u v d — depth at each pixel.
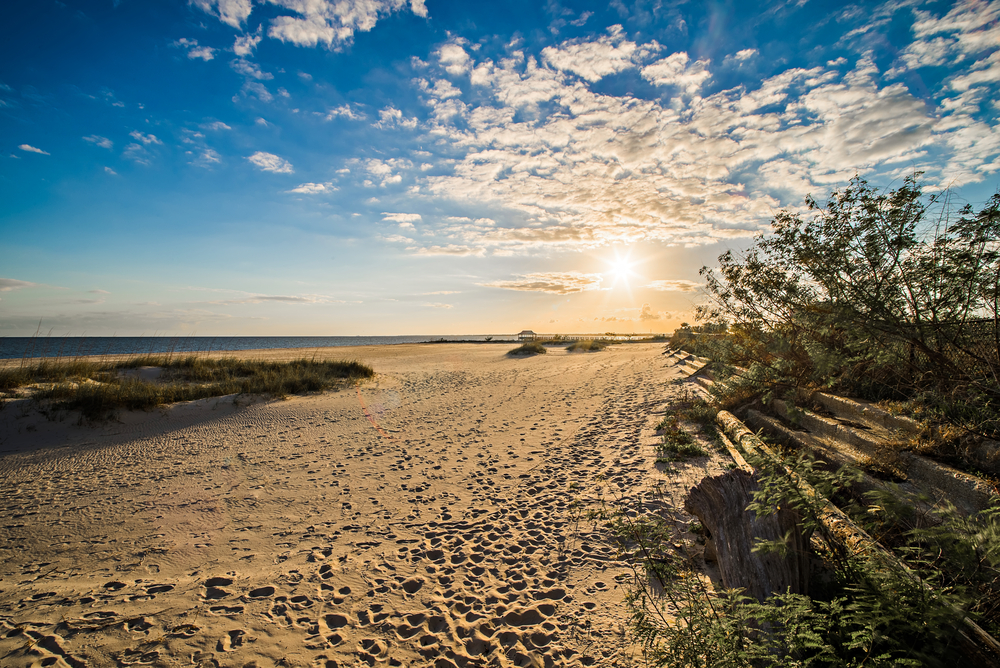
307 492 5.96
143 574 3.99
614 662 2.66
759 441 4.42
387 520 5.05
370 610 3.39
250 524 5.02
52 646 2.97
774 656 1.95
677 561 3.21
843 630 1.95
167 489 6.11
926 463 3.27
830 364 4.75
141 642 3.03
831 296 4.33
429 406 11.91
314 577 3.89
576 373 18.38
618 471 5.95
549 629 3.05
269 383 12.77
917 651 1.73
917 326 3.81
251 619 3.29
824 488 2.28
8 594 3.64
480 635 3.06
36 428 8.57
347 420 10.21
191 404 10.72
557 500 5.26
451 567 3.96
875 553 2.18
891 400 4.53
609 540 4.17
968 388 3.60
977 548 1.97
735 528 2.68
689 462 5.74
